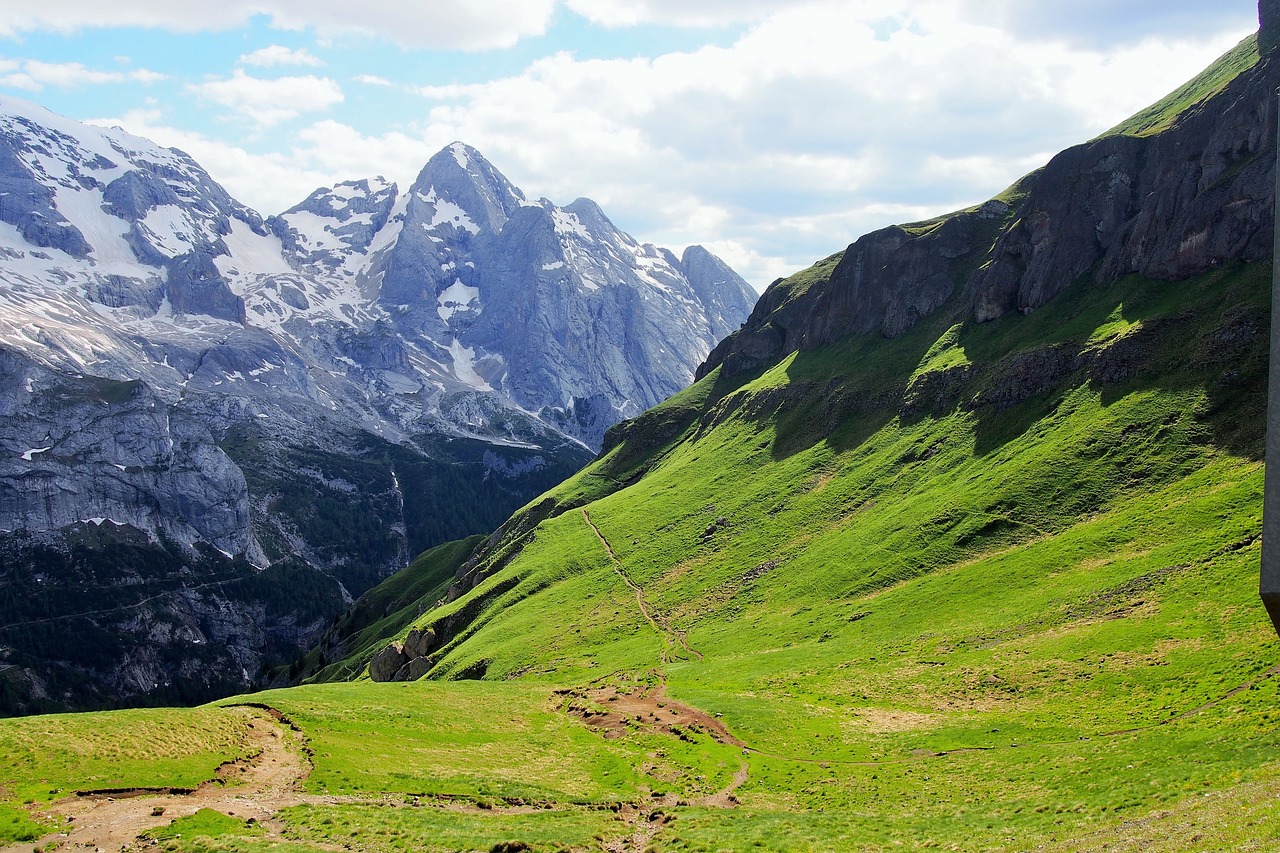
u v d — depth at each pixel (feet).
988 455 456.45
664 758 246.68
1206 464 353.92
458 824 184.85
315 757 232.12
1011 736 232.12
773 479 594.24
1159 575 296.30
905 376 595.88
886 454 535.19
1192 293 442.91
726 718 279.08
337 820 183.21
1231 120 465.88
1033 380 476.54
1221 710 210.18
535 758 252.42
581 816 198.39
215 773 214.90
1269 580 104.12
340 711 281.13
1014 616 313.53
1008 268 570.87
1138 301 468.75
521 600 579.48
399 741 258.16
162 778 206.59
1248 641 240.53
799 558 471.21
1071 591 313.32
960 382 532.73
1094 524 357.00
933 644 317.01
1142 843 131.85
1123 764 190.80
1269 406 105.40
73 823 178.60
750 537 531.50
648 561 558.97
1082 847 139.23
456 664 505.66
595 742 271.08
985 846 153.07
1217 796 148.66
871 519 472.03
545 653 466.29
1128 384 423.23
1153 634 264.31
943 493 445.37
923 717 261.24
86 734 222.48
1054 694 253.03
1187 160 493.77
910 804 193.47
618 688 339.36
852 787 212.23
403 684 356.18
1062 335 489.26
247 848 162.50
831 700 291.58
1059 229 545.44
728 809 200.95
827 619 383.86
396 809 195.21
